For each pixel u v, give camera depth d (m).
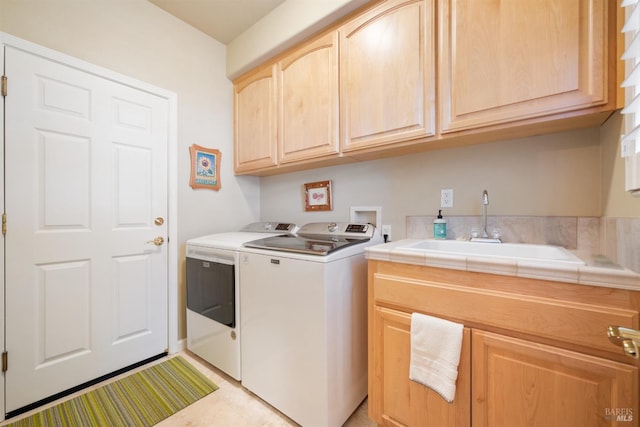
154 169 1.89
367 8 1.47
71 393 1.52
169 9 1.92
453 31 1.21
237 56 2.20
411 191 1.70
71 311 1.53
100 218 1.64
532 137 1.32
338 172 2.03
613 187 0.98
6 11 1.33
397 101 1.37
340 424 1.27
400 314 1.09
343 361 1.29
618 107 0.90
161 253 1.93
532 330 0.82
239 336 1.56
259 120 2.12
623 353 0.71
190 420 1.33
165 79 1.94
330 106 1.64
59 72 1.49
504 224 1.39
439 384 0.95
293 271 1.29
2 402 1.31
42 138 1.43
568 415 0.78
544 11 1.00
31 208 1.40
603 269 0.73
